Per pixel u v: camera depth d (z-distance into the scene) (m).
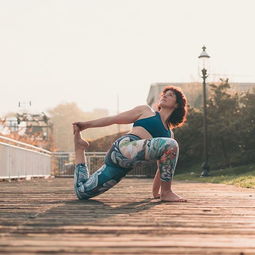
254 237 2.16
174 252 1.80
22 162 11.99
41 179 13.39
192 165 22.33
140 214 3.02
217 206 3.65
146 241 2.02
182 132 22.02
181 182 10.70
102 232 2.25
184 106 4.09
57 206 3.54
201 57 15.58
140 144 3.88
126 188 6.76
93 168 17.88
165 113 4.06
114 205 3.66
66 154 17.62
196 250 1.84
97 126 4.12
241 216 2.97
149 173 17.56
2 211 3.16
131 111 4.05
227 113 20.78
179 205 3.70
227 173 16.50
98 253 1.76
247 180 8.90
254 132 20.36
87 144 4.27
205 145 15.46
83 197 4.21
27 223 2.54
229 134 20.23
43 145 28.17
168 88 4.10
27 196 4.82
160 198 4.13
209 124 20.84
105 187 4.12
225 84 21.58
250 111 20.36
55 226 2.43
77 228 2.36
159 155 3.93
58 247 1.86
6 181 10.62
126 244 1.94
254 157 20.28
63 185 8.17
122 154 3.92
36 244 1.92
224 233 2.27
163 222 2.63
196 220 2.74
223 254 1.78
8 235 2.15
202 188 7.02
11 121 26.00
